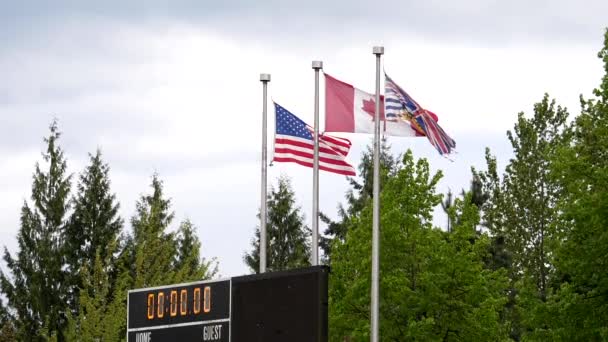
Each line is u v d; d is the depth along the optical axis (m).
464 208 84.44
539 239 112.19
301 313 48.00
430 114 69.56
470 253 80.94
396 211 80.81
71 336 111.75
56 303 122.62
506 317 112.06
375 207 67.12
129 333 55.78
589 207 69.94
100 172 127.25
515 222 113.44
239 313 50.84
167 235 129.88
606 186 71.06
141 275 114.00
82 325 109.50
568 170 72.50
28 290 123.12
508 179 115.19
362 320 80.19
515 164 114.56
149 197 133.38
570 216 70.88
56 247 123.56
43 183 124.62
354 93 69.69
